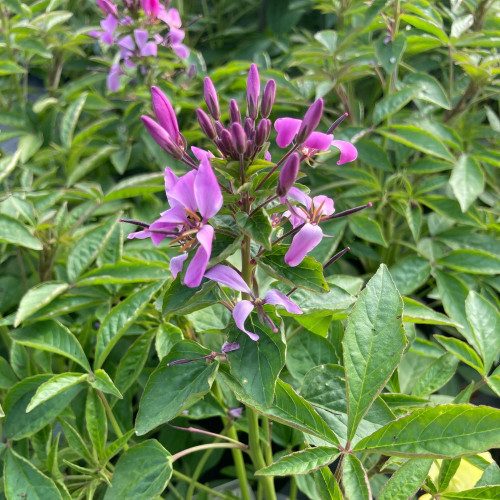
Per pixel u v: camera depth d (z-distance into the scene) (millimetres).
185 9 728
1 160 388
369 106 571
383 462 277
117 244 351
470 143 494
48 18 526
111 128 521
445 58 571
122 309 303
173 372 240
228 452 458
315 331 286
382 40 433
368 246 475
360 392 215
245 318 207
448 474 258
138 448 264
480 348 279
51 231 373
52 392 270
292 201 218
